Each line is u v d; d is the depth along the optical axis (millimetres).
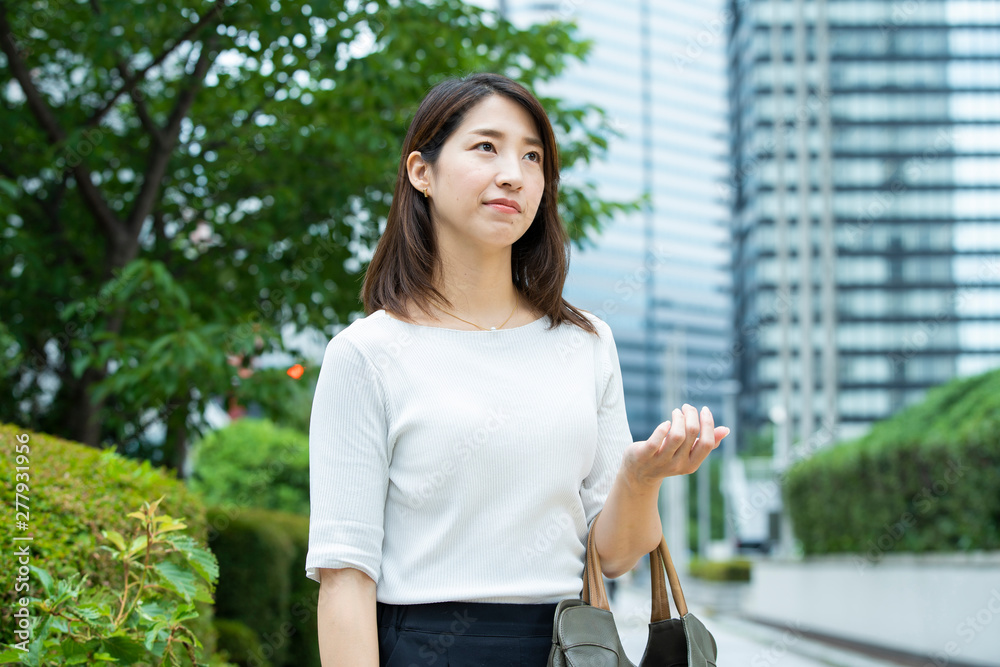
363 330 1449
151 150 5891
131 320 5828
